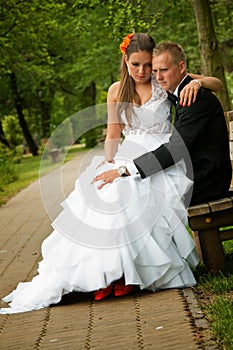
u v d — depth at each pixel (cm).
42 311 630
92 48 3384
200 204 659
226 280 618
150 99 673
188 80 667
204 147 658
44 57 3766
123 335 518
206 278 646
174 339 490
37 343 532
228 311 521
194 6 1300
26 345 529
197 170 661
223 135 661
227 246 800
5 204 1805
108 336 522
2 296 723
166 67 655
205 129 653
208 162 657
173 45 661
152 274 628
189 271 644
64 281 637
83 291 634
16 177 2730
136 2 1570
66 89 4753
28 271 845
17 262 923
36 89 4703
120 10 1527
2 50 2827
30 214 1500
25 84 4503
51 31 3103
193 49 2412
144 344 489
